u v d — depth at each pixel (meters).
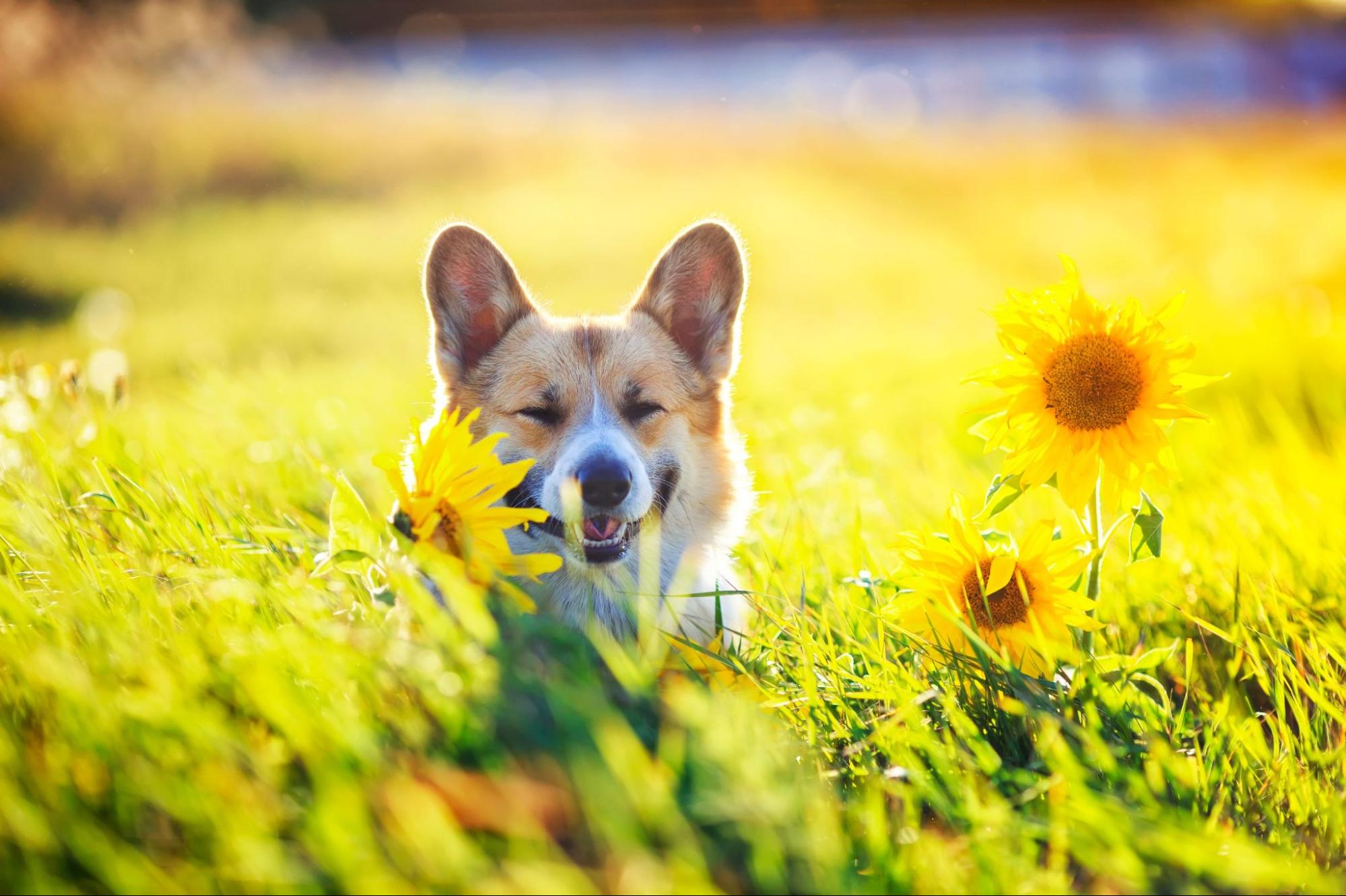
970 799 2.14
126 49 26.36
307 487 4.49
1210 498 4.42
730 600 3.73
